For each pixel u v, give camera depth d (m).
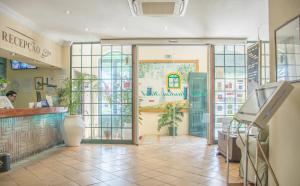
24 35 5.18
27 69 7.17
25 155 5.18
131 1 4.09
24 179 3.91
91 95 7.21
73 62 7.22
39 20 5.20
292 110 2.70
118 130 7.14
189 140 7.65
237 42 6.66
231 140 4.98
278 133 3.03
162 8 4.35
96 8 4.54
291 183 2.73
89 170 4.40
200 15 4.91
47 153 5.77
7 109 4.39
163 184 3.69
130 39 6.75
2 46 4.45
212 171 4.36
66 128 6.46
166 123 8.39
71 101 6.92
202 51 8.19
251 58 5.26
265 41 6.36
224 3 4.32
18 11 4.69
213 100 6.97
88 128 7.21
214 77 7.01
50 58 6.39
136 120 7.01
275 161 3.12
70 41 6.99
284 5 2.91
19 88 7.19
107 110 7.19
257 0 4.20
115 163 4.89
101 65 7.20
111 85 7.18
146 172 4.29
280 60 3.01
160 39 6.73
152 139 7.86
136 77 7.00
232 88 7.05
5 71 7.20
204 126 7.98
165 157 5.42
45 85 7.13
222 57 7.06
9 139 4.69
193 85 8.12
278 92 2.29
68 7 4.50
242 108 2.93
